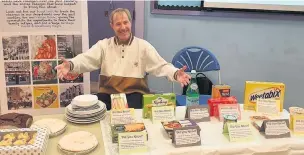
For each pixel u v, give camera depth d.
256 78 3.17
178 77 1.94
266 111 1.73
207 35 3.12
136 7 3.20
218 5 2.98
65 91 2.32
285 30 2.98
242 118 1.67
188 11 3.07
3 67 2.18
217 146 1.37
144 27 3.24
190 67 2.74
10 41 2.15
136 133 1.33
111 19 2.16
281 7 2.90
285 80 3.12
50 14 2.16
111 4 3.33
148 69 2.20
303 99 3.13
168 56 3.25
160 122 1.58
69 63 2.03
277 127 1.48
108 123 1.60
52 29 2.19
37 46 2.20
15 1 2.10
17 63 2.20
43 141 1.27
